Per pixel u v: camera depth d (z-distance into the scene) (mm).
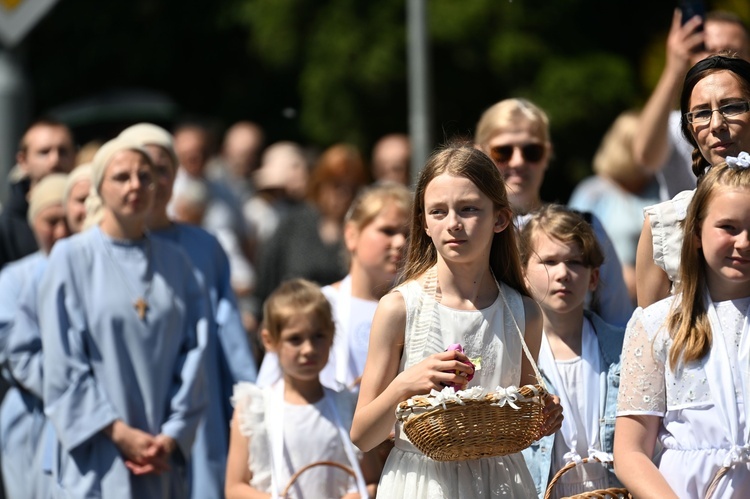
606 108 34250
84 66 45125
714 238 10945
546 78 34250
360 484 14648
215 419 17750
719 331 11094
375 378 11594
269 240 24906
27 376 17500
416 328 11586
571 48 34812
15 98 20047
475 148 11617
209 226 29516
